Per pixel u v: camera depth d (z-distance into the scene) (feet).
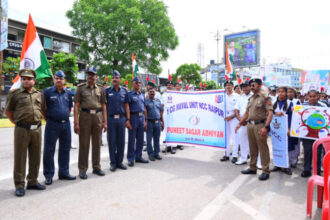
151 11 94.38
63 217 10.00
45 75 17.90
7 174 15.81
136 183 14.20
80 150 15.37
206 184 14.14
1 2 34.40
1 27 34.50
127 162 19.24
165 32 94.63
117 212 10.46
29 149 12.89
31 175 13.05
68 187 13.51
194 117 20.98
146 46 94.58
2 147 25.05
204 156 21.65
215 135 20.03
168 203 11.42
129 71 89.86
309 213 10.20
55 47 103.91
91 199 11.84
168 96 22.04
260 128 15.42
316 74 39.55
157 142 20.53
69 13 89.04
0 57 44.60
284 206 11.28
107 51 88.38
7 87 77.87
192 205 11.23
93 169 16.03
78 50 92.68
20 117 12.25
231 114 20.56
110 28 84.12
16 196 12.15
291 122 16.60
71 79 57.82
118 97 16.93
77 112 15.15
